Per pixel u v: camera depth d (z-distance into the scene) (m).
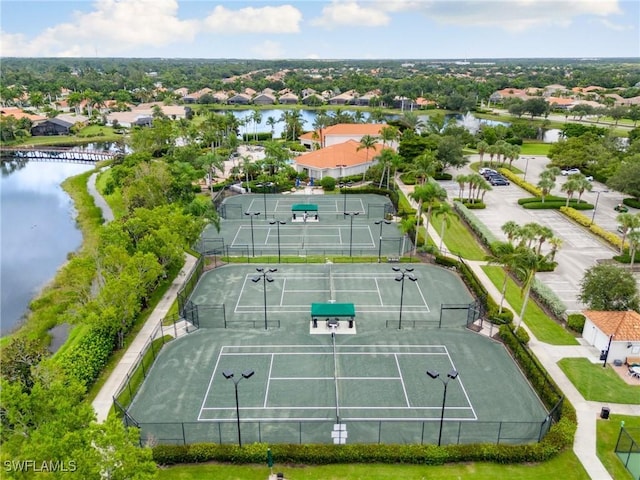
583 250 71.81
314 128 171.75
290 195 102.12
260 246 74.06
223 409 39.12
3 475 23.31
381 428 37.12
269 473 32.75
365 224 84.25
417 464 33.56
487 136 148.38
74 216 100.50
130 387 41.16
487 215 88.06
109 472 25.55
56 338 54.59
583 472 32.88
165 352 47.16
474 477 32.47
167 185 78.69
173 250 56.22
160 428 37.06
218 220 74.56
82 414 27.23
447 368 44.72
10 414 26.42
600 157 110.06
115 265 49.72
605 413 37.94
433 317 53.69
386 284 61.69
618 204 93.56
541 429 35.81
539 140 170.38
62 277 50.19
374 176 108.88
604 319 46.84
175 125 161.12
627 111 182.50
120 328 47.56
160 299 57.62
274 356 46.53
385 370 44.31
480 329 51.34
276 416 38.41
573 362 45.28
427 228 73.69
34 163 154.88
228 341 49.06
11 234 90.50
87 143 173.25
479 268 65.94
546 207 92.00
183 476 32.41
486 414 38.72
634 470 32.72
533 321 52.59
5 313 61.56
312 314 50.19
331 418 38.22
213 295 58.66
